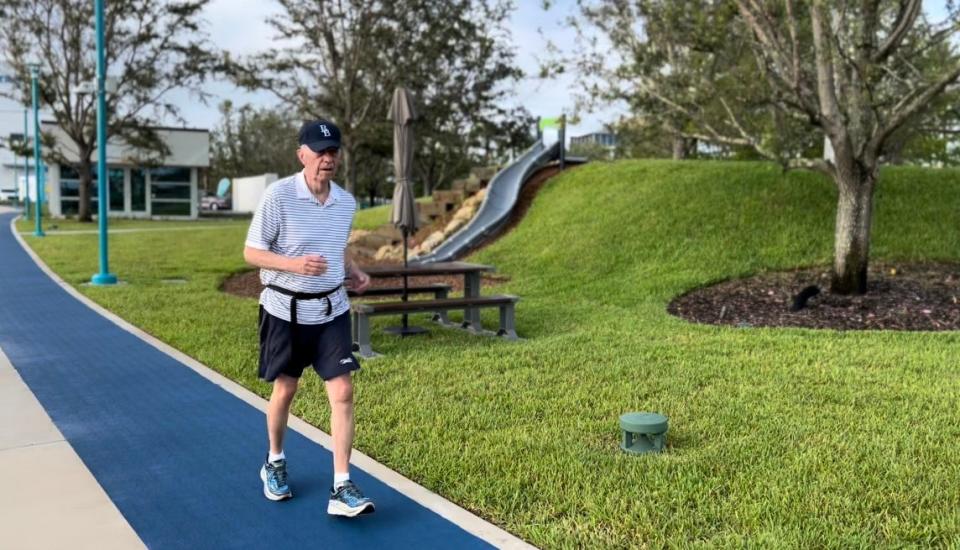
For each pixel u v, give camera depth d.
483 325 8.89
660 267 11.51
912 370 6.32
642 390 5.73
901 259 11.49
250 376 6.40
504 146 34.34
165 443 4.81
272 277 3.65
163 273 14.02
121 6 31.36
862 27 9.51
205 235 23.78
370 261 14.78
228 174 76.19
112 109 33.03
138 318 9.20
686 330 8.23
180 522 3.65
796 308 9.29
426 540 3.45
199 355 7.19
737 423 4.96
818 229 12.29
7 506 3.84
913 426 4.84
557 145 18.64
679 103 10.23
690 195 13.88
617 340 7.66
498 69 30.78
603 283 11.10
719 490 3.86
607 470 4.14
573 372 6.36
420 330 8.41
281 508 3.81
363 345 7.18
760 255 11.68
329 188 3.72
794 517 3.51
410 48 27.61
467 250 14.16
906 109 9.13
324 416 5.24
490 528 3.56
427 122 30.17
